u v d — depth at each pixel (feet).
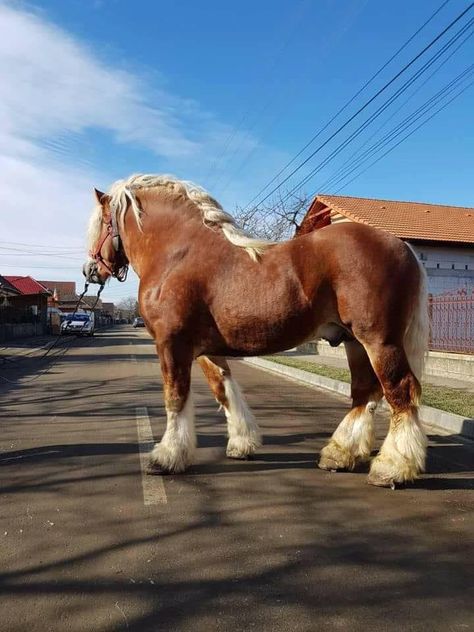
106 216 19.29
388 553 11.94
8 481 16.78
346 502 14.98
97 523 13.51
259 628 9.12
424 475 17.35
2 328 106.32
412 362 15.78
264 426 25.22
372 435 17.74
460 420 24.32
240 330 15.92
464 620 9.40
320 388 39.91
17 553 11.90
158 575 10.90
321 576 10.89
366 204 79.77
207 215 16.76
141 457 19.34
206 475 17.26
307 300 15.43
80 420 26.17
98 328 227.81
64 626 9.18
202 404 31.32
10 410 29.17
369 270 14.98
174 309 16.29
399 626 9.20
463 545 12.39
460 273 67.97
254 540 12.55
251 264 15.87
